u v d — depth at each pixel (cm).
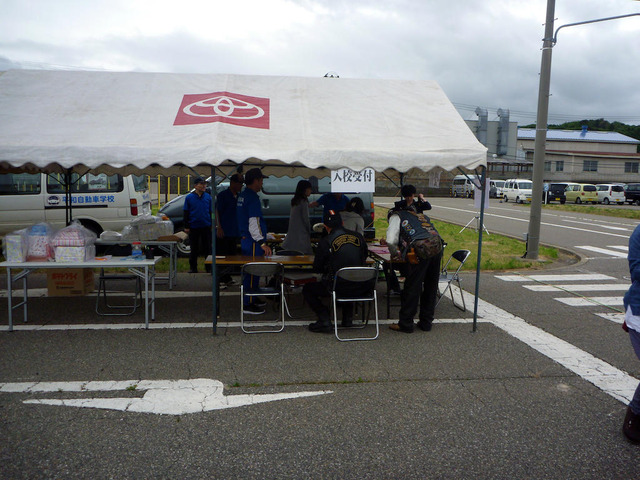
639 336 351
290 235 742
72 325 620
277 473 324
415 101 699
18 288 823
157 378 465
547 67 1144
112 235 739
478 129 5547
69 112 600
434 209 2977
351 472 327
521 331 636
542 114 1171
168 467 328
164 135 559
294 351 544
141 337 579
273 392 442
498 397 442
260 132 584
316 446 356
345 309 628
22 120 573
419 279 603
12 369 479
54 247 597
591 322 687
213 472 323
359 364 511
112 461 333
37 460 331
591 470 334
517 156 5822
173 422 386
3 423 379
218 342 568
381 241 812
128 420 387
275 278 694
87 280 779
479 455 349
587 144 6300
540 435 378
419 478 322
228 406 414
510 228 1992
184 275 950
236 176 821
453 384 468
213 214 582
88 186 1102
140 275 619
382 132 610
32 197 1067
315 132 597
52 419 386
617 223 2236
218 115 605
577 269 1112
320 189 1127
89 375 469
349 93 704
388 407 418
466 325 658
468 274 1030
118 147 525
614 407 427
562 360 536
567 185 4062
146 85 681
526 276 1018
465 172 684
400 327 620
